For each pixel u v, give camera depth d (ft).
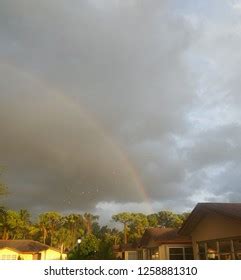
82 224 237.04
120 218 230.27
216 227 65.36
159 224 244.83
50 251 167.12
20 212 248.11
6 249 157.69
